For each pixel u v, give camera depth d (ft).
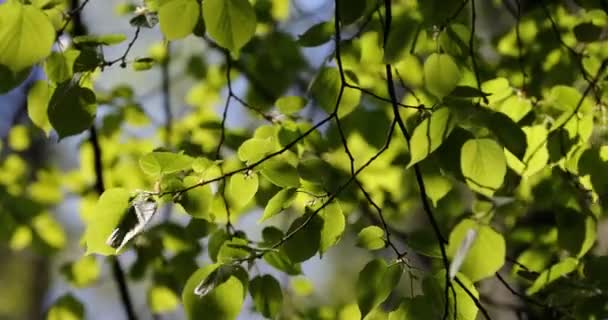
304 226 6.86
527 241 8.22
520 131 6.52
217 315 6.80
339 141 8.11
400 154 8.36
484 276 6.73
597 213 7.80
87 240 6.73
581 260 7.43
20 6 6.41
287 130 7.52
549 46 8.35
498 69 8.43
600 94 7.54
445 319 6.70
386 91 8.38
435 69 6.61
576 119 7.32
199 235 8.06
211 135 9.49
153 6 7.10
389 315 6.87
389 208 8.82
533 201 8.02
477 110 6.55
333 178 7.73
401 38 6.86
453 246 6.72
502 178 6.54
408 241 6.91
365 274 6.88
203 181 6.86
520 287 8.90
